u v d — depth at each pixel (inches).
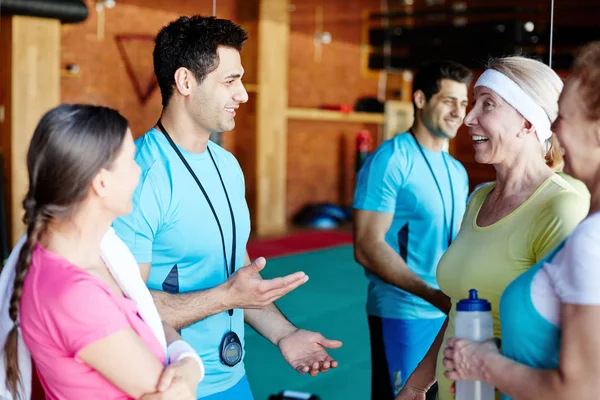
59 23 294.0
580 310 52.6
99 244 60.1
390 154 116.8
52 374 56.7
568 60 330.3
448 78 115.6
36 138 55.8
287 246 348.5
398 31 421.1
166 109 82.8
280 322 88.0
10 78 283.3
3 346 59.4
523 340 57.9
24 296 56.2
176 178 80.6
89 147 55.4
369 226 116.4
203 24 80.2
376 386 121.3
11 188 285.6
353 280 277.4
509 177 74.4
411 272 113.0
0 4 269.6
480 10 375.9
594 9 342.3
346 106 449.4
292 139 441.1
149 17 354.9
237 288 76.1
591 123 55.2
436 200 117.5
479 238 74.9
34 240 56.2
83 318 54.3
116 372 55.7
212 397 83.3
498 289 71.7
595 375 52.3
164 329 67.7
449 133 117.6
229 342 84.2
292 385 162.6
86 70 334.3
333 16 421.7
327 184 467.8
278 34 390.9
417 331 117.0
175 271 81.6
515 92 72.6
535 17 371.9
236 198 87.7
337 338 201.0
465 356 61.8
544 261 57.9
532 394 56.1
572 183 81.0
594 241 52.7
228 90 80.9
